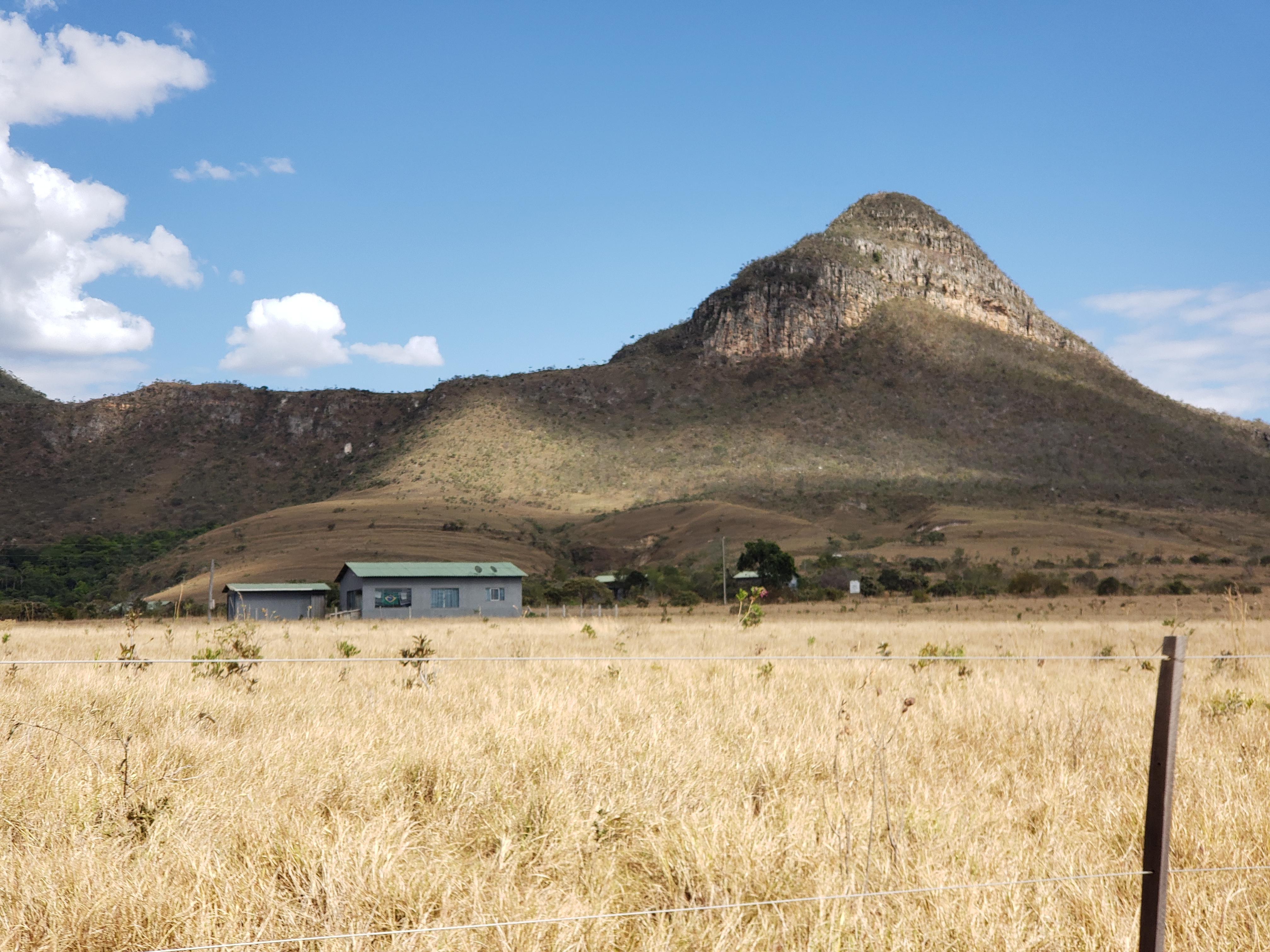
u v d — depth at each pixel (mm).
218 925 4164
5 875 4473
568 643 26812
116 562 158375
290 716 9234
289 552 134125
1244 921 4418
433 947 3900
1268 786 6539
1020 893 4512
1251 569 111562
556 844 5246
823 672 13914
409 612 70812
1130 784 6688
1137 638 27078
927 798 5895
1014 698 10922
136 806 5547
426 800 6262
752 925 4164
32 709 8688
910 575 95562
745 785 6508
